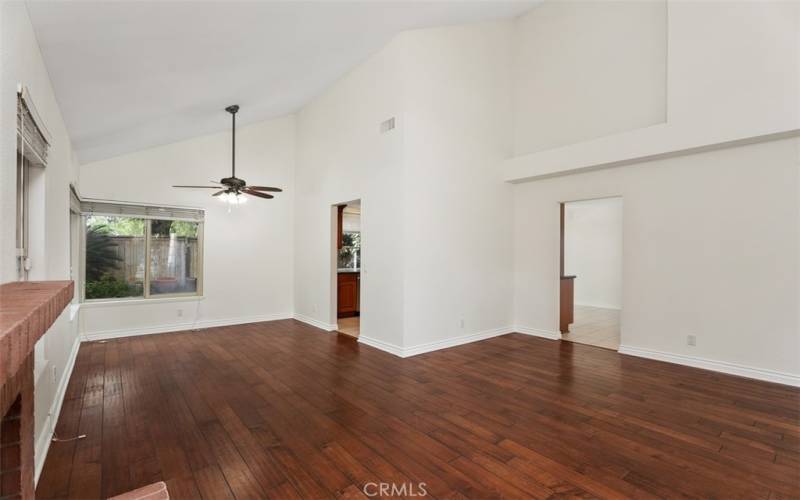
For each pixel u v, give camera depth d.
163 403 3.21
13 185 1.62
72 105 3.31
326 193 6.06
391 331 4.76
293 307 7.04
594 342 5.30
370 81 5.10
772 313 3.72
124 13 2.26
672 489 2.08
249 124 6.53
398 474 2.22
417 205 4.71
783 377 3.64
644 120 4.52
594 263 9.13
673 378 3.81
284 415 2.98
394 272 4.72
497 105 5.64
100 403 3.20
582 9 5.09
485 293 5.48
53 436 2.64
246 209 6.53
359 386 3.61
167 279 5.95
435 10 4.28
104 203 5.33
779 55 3.49
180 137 5.70
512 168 5.64
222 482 2.15
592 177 5.04
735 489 2.08
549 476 2.20
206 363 4.30
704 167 4.11
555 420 2.89
